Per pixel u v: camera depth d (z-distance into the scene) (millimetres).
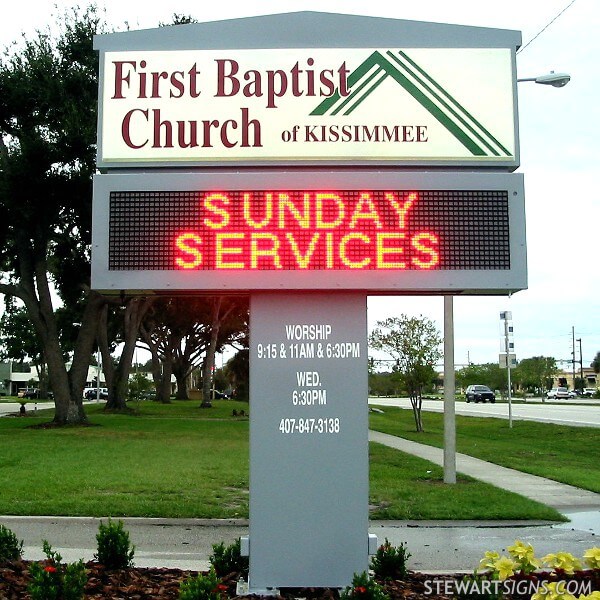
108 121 7379
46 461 17312
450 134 7395
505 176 7059
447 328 14773
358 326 7082
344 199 7000
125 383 46906
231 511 11648
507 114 7426
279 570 6848
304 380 7023
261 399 7004
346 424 6988
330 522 6891
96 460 17578
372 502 12445
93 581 6582
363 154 7340
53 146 26594
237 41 7469
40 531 10391
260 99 7402
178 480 14359
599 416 41812
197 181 7016
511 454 21328
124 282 6922
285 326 7070
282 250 6926
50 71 28375
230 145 7340
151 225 6984
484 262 6992
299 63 7445
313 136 7359
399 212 6996
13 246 32062
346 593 5793
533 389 105750
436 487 13961
